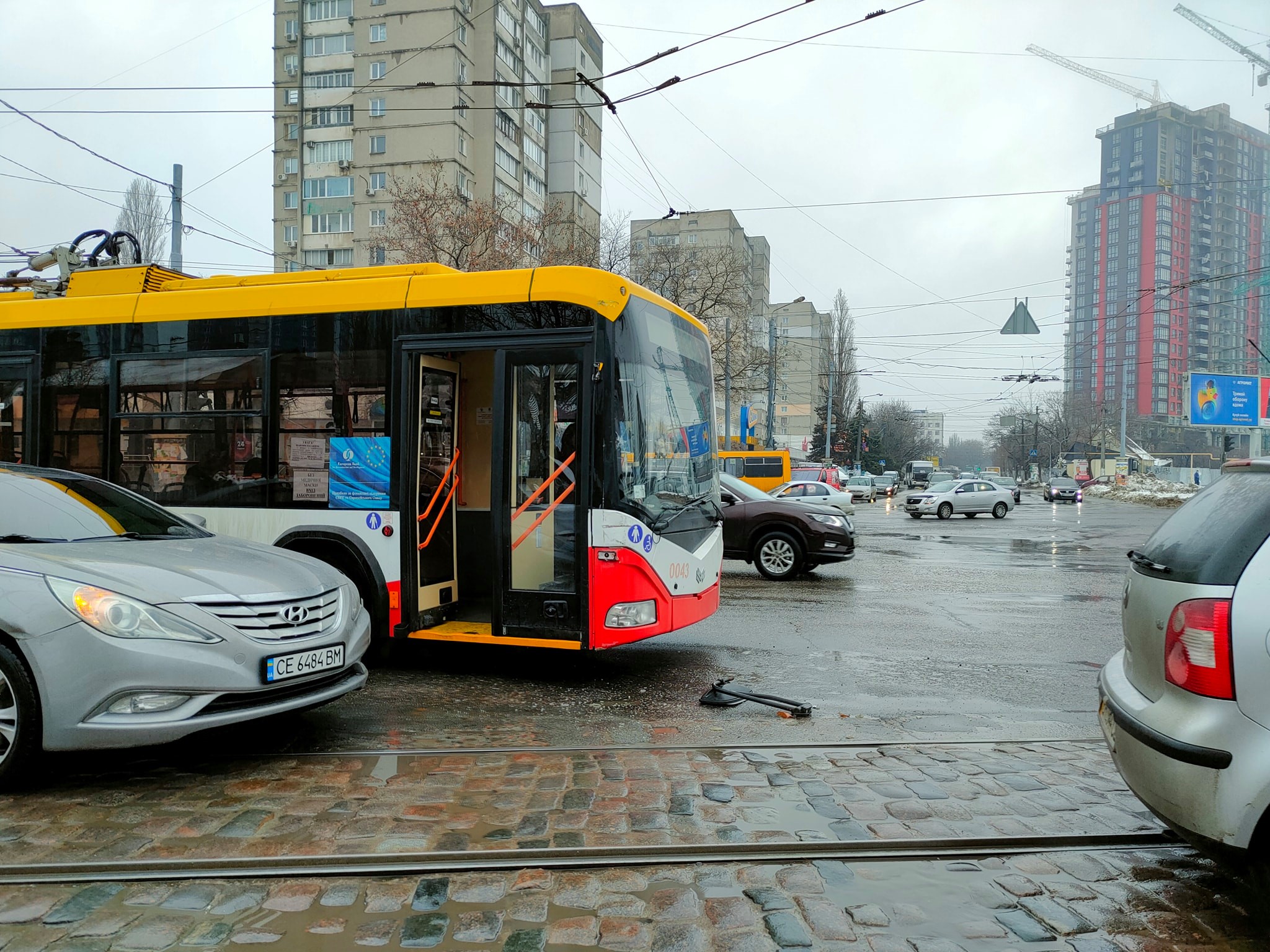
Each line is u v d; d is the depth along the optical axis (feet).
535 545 20.59
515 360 20.75
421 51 147.13
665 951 8.98
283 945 9.00
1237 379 154.10
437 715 18.12
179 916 9.60
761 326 216.54
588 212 183.52
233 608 13.97
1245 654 8.79
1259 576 9.01
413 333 21.40
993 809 12.94
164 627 13.19
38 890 10.21
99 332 24.20
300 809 12.64
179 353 23.38
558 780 14.01
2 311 25.20
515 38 160.97
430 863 10.93
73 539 15.44
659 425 21.58
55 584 13.14
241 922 9.48
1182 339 361.71
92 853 11.10
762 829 12.09
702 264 110.22
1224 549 9.37
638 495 20.42
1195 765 8.92
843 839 11.76
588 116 181.68
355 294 21.97
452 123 146.82
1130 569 11.42
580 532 20.15
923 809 12.89
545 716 18.19
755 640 27.09
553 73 176.24
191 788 13.51
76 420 24.31
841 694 20.53
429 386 22.03
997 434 391.65
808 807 12.96
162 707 13.09
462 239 86.38
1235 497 9.96
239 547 16.61
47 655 12.84
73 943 9.02
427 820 12.26
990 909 10.00
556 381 20.49
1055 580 43.73
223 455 22.85
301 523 22.07
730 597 36.27
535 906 9.90
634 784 13.87
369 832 11.83
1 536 14.94
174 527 17.46
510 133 159.12
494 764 14.82
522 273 20.79
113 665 12.83
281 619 14.48
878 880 10.68
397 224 91.04
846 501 81.00
